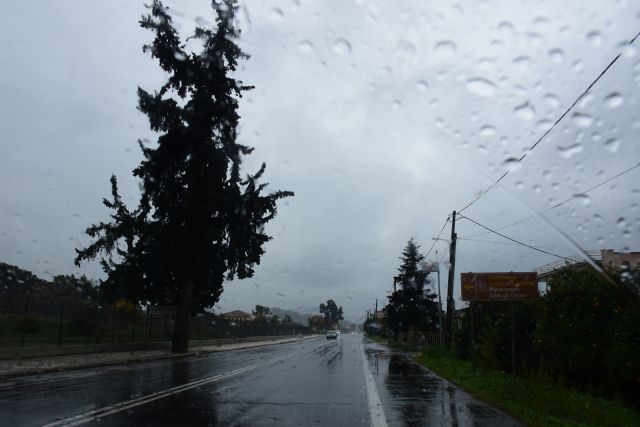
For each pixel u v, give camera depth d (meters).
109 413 8.80
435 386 14.32
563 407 9.38
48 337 22.45
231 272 31.03
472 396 12.18
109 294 31.08
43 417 8.29
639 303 11.81
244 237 29.88
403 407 10.34
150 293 32.19
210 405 9.98
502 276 16.42
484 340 19.45
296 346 45.06
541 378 11.58
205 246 28.83
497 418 9.13
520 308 17.52
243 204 29.73
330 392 12.46
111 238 29.41
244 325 52.56
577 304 13.05
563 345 13.12
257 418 8.73
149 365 20.34
